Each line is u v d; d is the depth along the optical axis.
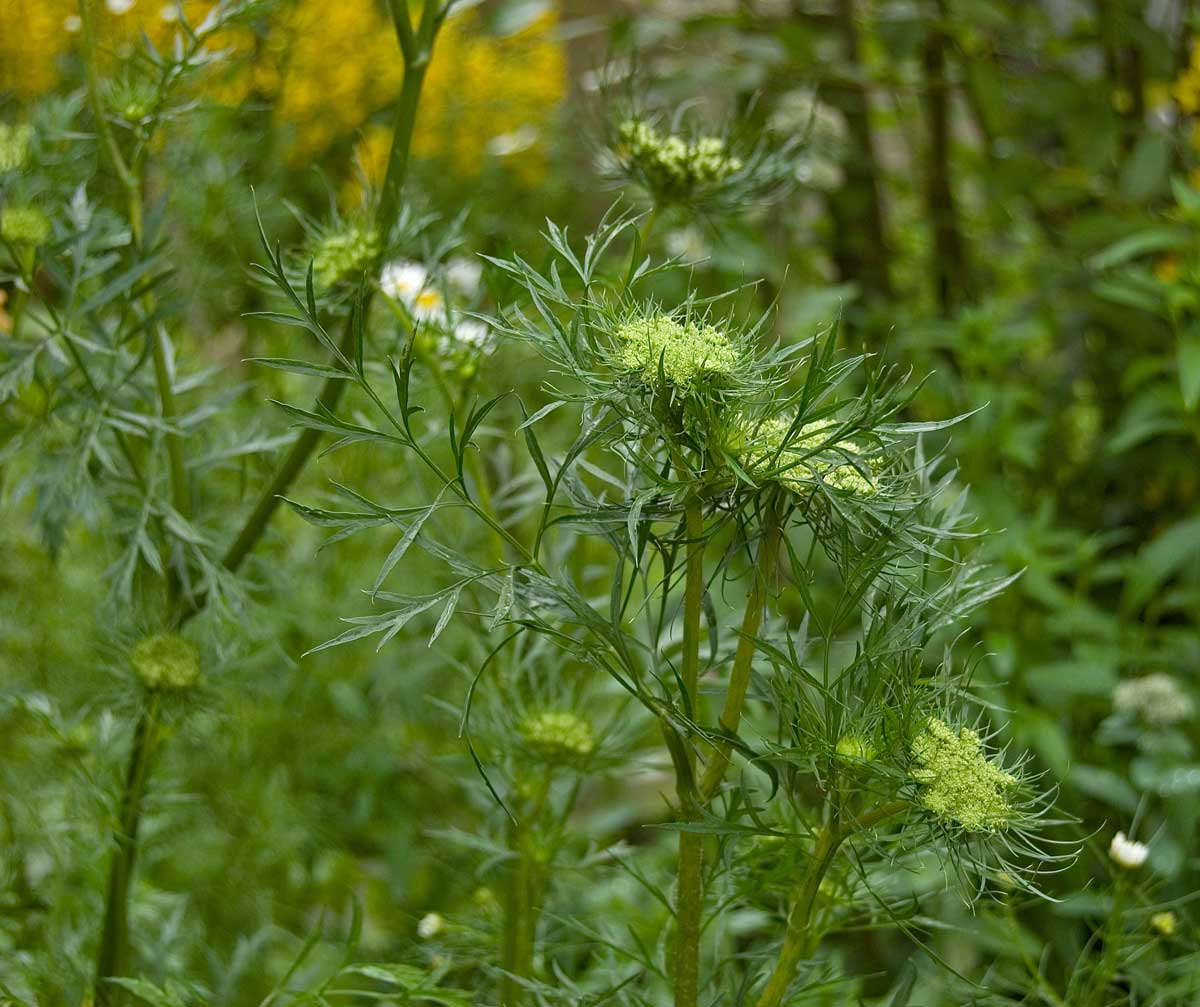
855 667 0.91
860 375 1.61
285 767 1.54
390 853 1.47
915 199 2.17
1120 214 1.69
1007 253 2.03
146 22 1.62
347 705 1.49
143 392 1.11
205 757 1.35
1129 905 1.19
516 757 1.09
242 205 1.45
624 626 0.95
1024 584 1.38
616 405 0.89
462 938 1.18
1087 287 1.67
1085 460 1.71
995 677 1.32
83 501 1.07
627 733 1.12
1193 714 1.31
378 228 1.09
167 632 1.10
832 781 0.91
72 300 1.07
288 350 1.62
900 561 0.95
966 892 0.91
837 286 1.88
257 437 1.16
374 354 1.17
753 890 1.00
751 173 1.10
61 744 1.11
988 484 1.46
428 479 1.58
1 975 1.11
